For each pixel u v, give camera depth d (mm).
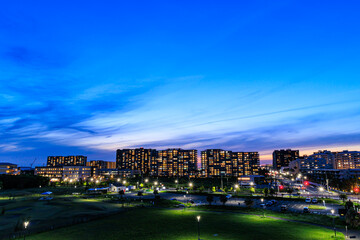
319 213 74812
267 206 92562
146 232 53688
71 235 52438
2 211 80938
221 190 159250
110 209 88750
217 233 51625
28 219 62312
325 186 193125
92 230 56531
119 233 53312
